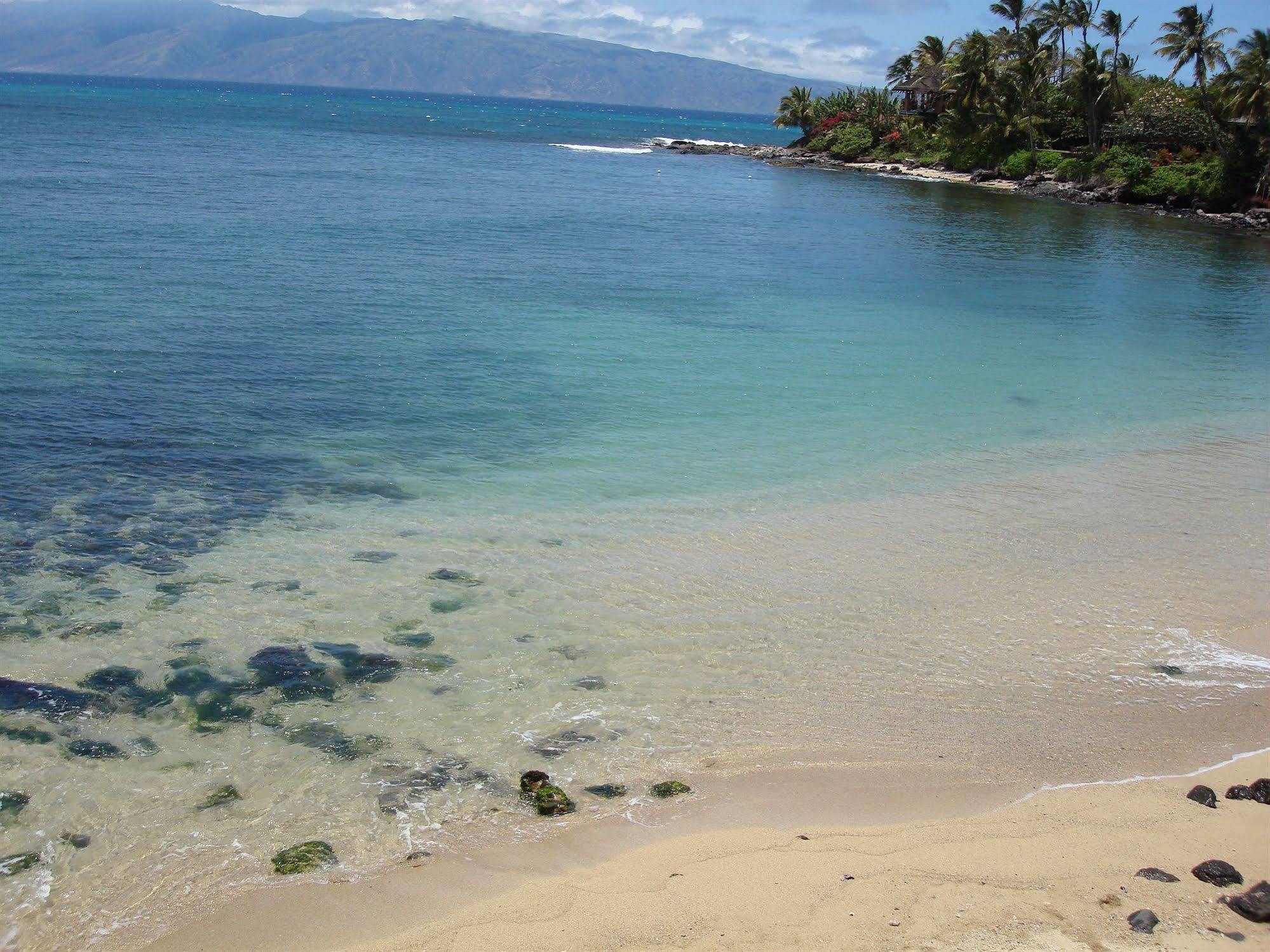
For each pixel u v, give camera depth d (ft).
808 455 50.42
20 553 34.78
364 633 30.58
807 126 350.02
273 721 25.86
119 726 25.34
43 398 51.08
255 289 79.87
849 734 26.45
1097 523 42.73
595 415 55.31
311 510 40.27
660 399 59.00
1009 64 252.62
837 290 99.25
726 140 488.44
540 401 57.16
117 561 34.63
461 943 18.39
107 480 41.81
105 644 29.19
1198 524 43.11
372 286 84.64
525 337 71.61
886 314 88.53
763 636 31.63
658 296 90.07
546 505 42.16
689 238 131.03
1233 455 53.36
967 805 23.30
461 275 93.04
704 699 27.91
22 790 22.66
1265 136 192.44
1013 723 27.22
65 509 38.63
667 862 20.93
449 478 44.70
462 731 25.80
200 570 34.32
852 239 141.18
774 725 26.73
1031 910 19.11
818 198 203.31
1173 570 38.17
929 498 45.03
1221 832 21.98
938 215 180.14
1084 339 82.89
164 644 29.37
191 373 57.31
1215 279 119.55
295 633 30.35
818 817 22.71
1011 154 252.62
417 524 39.45
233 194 139.33
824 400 60.59
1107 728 27.07
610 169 249.55
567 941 18.40
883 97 316.19
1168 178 206.28
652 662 29.73
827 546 39.17
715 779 24.23
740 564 37.06
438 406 55.01
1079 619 33.78
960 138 271.49
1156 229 172.55
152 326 66.44
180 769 23.75
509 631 31.19
